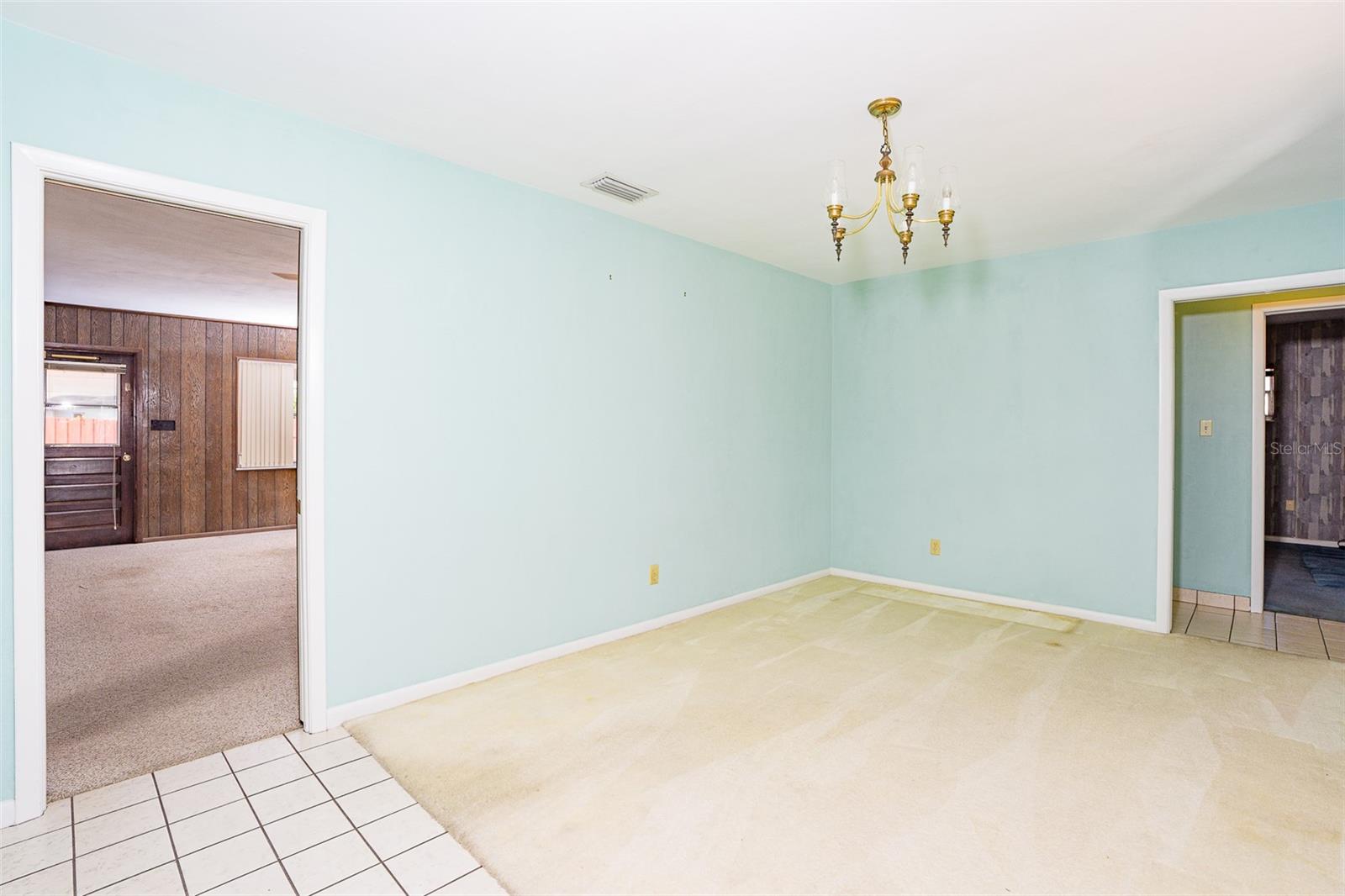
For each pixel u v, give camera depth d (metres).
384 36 1.99
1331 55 2.04
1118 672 3.18
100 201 3.35
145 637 3.67
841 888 1.70
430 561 2.88
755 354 4.55
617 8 1.83
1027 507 4.32
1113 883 1.72
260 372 7.34
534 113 2.47
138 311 6.55
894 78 2.20
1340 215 3.28
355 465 2.65
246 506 7.30
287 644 3.56
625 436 3.71
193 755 2.37
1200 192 3.20
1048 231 3.83
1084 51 2.02
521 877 1.74
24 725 1.97
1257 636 3.74
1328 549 6.32
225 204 2.32
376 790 2.15
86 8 1.85
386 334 2.73
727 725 2.60
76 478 6.38
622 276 3.67
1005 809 2.04
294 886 1.71
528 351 3.23
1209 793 2.13
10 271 1.94
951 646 3.57
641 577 3.82
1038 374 4.26
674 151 2.80
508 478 3.16
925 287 4.77
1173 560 4.50
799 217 3.64
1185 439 4.50
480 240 3.03
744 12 1.84
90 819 1.99
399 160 2.76
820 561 5.20
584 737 2.50
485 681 3.06
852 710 2.74
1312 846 1.86
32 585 1.98
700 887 1.70
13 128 1.93
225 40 2.01
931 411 4.74
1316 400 6.57
